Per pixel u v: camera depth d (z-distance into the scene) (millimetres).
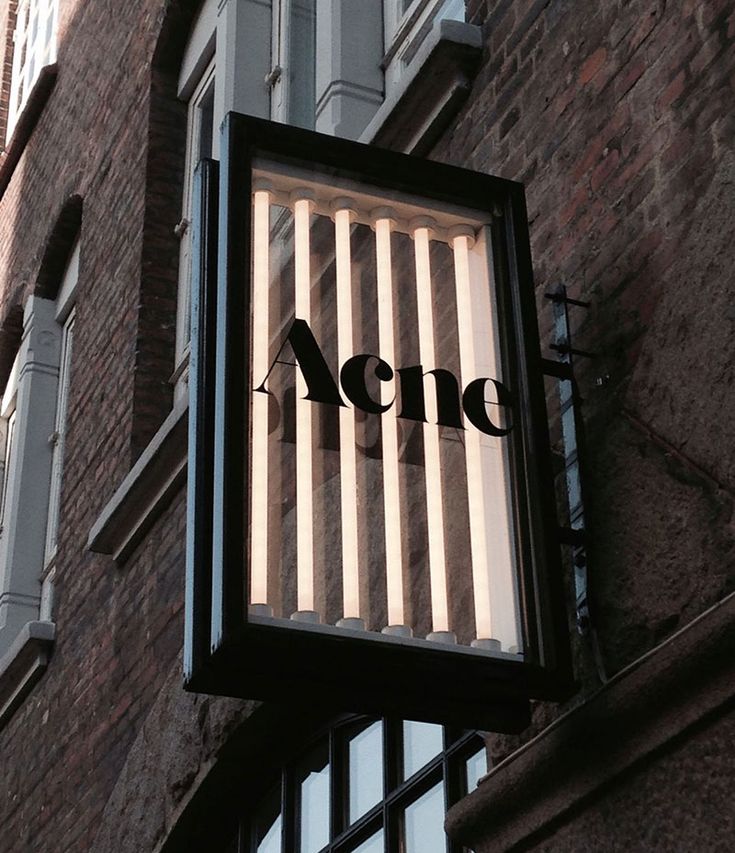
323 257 4336
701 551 3822
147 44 10047
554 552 4016
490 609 3961
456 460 4117
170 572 7398
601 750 3762
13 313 11828
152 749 6777
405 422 4137
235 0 8719
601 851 3746
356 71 7309
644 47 4738
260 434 4031
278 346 4168
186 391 8406
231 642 3699
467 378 4246
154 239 9250
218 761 6211
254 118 4430
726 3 4406
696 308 4059
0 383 11938
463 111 5750
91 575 8531
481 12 5906
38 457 10797
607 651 4039
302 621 3801
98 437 9109
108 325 9508
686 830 3543
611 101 4816
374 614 3900
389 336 4254
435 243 4473
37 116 12578
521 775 3936
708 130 4309
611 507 4172
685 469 3951
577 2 5207
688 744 3580
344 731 5824
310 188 4418
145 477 7645
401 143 6031
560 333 4566
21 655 8914
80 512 9023
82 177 10883
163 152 9570
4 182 13109
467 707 3922
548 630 3930
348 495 3994
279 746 6172
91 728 7762
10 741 9031
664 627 3875
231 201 4285
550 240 4898
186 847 6551
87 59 11531
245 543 3848
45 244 11273
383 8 7551
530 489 4090
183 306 8898
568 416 4422
